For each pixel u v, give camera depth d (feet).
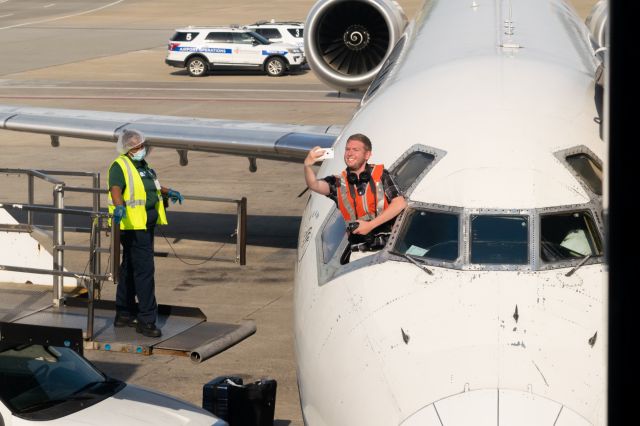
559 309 68.28
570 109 86.02
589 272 72.13
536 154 79.82
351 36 177.88
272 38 526.98
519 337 65.82
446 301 69.82
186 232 206.28
